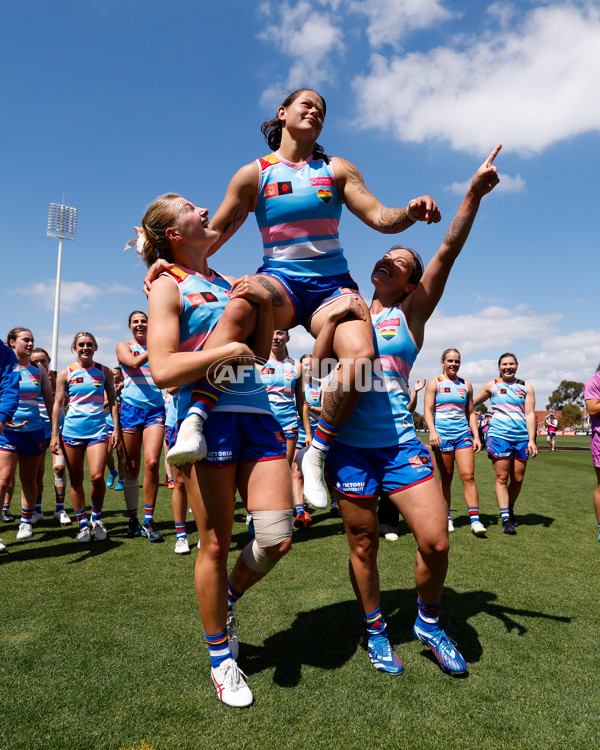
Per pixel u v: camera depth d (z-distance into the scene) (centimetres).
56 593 343
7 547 484
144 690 218
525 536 544
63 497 623
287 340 601
